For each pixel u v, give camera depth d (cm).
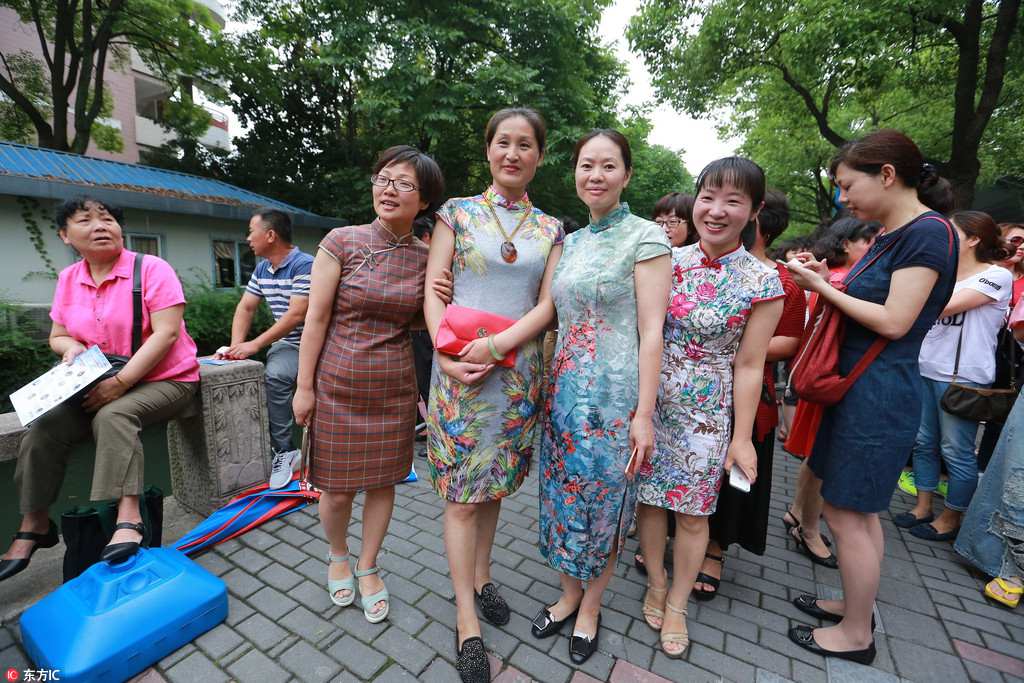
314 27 1070
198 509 277
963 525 245
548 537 178
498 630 193
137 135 1777
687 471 178
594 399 160
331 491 185
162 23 1158
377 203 175
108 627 163
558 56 1069
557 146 1033
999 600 217
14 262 723
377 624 193
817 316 199
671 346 179
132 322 214
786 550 259
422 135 1104
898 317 153
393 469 191
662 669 176
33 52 1403
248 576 221
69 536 192
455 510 176
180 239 916
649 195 1905
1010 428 223
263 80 1309
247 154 1380
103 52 1148
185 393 234
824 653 184
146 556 190
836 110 1398
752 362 170
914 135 1206
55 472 203
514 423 172
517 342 162
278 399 313
